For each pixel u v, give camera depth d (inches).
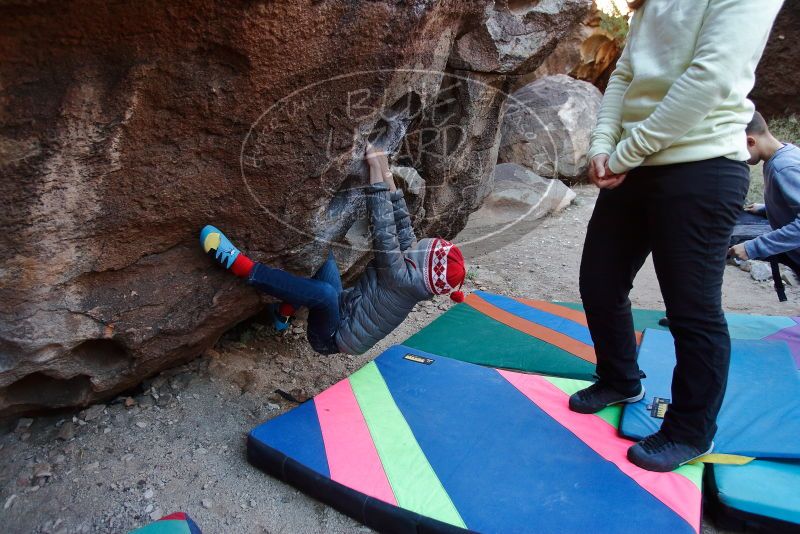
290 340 125.8
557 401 96.3
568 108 261.3
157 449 89.4
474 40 115.3
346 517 78.7
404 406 94.3
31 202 63.8
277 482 84.9
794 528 72.5
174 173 73.2
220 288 91.1
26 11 51.9
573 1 122.0
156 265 82.9
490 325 131.4
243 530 76.9
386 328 93.7
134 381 94.0
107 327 80.7
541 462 81.4
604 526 69.8
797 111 300.8
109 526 76.5
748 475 78.5
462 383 101.0
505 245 200.1
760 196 221.9
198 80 66.1
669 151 70.9
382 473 79.4
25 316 72.7
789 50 287.6
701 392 76.2
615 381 91.7
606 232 82.5
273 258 93.7
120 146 66.4
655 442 81.0
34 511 78.1
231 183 79.0
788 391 94.5
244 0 60.9
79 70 58.8
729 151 69.7
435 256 86.6
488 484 77.2
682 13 68.9
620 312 86.7
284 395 104.5
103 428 92.0
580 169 268.1
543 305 142.5
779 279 119.6
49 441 89.5
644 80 72.7
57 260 70.7
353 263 119.4
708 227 71.1
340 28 70.3
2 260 66.4
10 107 56.8
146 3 56.6
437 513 72.4
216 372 107.5
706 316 74.2
